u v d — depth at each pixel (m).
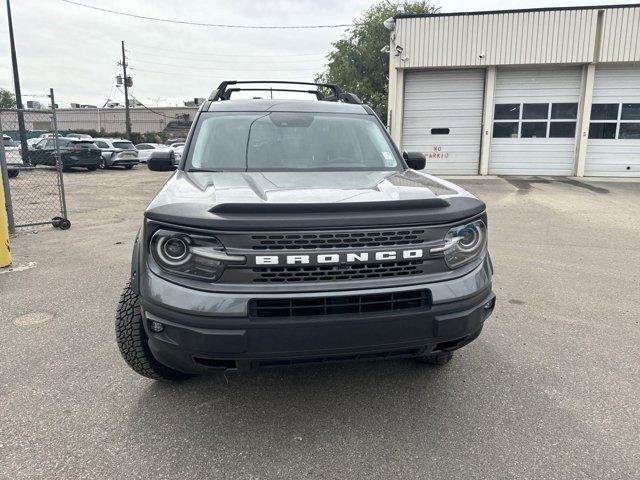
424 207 2.56
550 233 8.37
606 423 2.87
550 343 3.98
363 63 36.84
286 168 3.58
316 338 2.39
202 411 3.02
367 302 2.45
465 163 18.09
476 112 17.70
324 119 4.14
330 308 2.42
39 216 10.57
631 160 16.94
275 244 2.37
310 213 2.41
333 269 2.41
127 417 2.95
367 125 4.21
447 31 16.84
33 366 3.58
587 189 13.86
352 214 2.44
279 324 2.35
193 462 2.55
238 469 2.50
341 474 2.46
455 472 2.46
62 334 4.14
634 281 5.68
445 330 2.54
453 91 17.69
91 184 18.05
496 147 17.80
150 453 2.62
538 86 17.11
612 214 10.12
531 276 5.89
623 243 7.62
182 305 2.38
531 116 17.34
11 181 19.17
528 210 10.62
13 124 11.54
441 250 2.55
